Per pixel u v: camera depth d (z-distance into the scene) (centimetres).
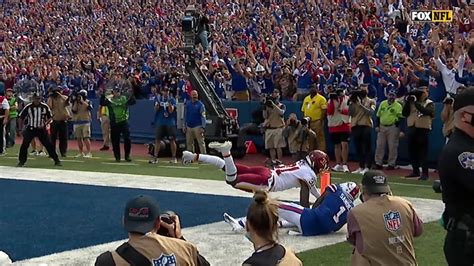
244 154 2166
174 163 2039
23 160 2020
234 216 1235
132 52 3256
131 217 492
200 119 2064
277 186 1112
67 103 2142
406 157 1916
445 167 515
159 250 489
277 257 483
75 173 1834
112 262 484
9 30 4231
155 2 3838
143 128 2614
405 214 620
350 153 2058
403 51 2203
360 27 2502
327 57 2302
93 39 3706
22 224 1193
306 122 1894
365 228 608
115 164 2030
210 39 2762
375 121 1938
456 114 521
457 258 514
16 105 2617
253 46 2642
